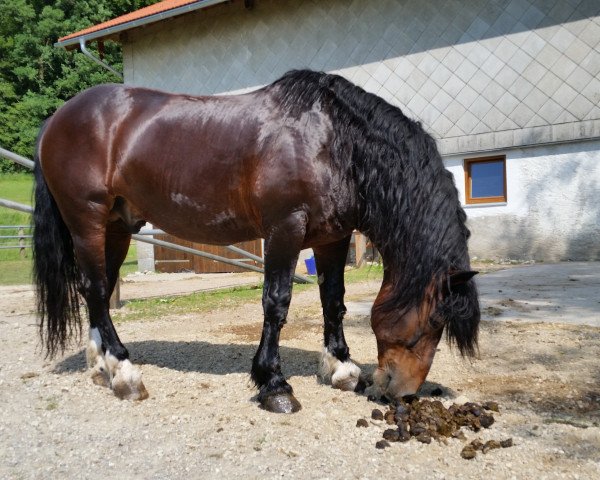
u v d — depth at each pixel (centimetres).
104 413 297
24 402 315
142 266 1307
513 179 994
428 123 1070
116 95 332
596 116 911
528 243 987
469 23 1016
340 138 282
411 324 260
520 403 293
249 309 645
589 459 225
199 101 316
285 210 282
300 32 1185
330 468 223
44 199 348
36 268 350
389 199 268
